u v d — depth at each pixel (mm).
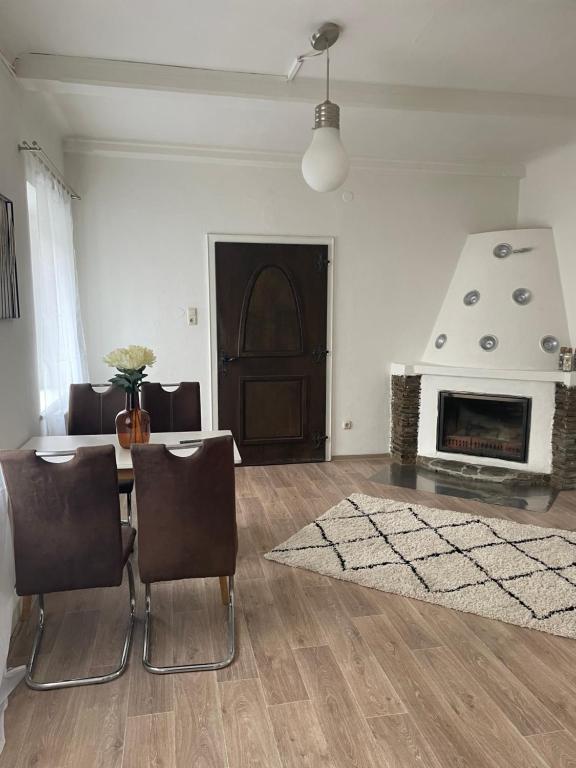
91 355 4332
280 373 4668
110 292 4309
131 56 2721
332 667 2070
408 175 4672
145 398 3270
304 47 2621
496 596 2541
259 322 4570
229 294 4492
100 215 4215
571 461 4055
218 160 4305
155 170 4258
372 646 2201
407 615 2416
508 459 4348
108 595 2631
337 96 3021
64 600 2578
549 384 4148
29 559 1950
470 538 3172
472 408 4684
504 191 4859
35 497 1893
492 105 3223
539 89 3158
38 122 3248
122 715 1831
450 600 2514
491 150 4266
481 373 4355
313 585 2678
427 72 2893
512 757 1648
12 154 2615
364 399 4887
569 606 2457
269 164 4406
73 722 1800
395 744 1698
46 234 3109
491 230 4887
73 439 2803
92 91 2875
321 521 3436
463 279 4734
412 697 1909
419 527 3334
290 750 1676
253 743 1705
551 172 4430
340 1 2199
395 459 4891
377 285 4754
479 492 4043
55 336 3197
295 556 2957
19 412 2646
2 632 1910
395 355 4887
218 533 2102
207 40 2553
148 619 2262
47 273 3129
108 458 1909
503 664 2090
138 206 4266
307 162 2422
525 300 4375
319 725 1778
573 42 2559
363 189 4609
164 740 1721
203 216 4379
